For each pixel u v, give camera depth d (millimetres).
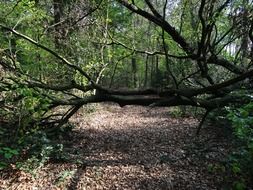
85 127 13859
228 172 7938
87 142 11359
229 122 11219
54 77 13531
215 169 8164
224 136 11727
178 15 10945
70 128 12289
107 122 15562
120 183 7797
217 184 7555
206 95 14312
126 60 31484
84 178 8016
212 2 8312
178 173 8328
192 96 9703
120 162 9180
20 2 10875
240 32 9992
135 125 14992
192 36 10375
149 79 33438
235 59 11055
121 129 13961
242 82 10148
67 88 10430
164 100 9844
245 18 9008
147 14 9281
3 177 7871
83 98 10719
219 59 10078
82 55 13844
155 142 11648
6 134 9844
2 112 10758
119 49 12891
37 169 8242
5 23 11547
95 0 11352
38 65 13266
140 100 10336
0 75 10133
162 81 25094
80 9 12211
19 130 9914
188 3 9898
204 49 9250
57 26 13469
